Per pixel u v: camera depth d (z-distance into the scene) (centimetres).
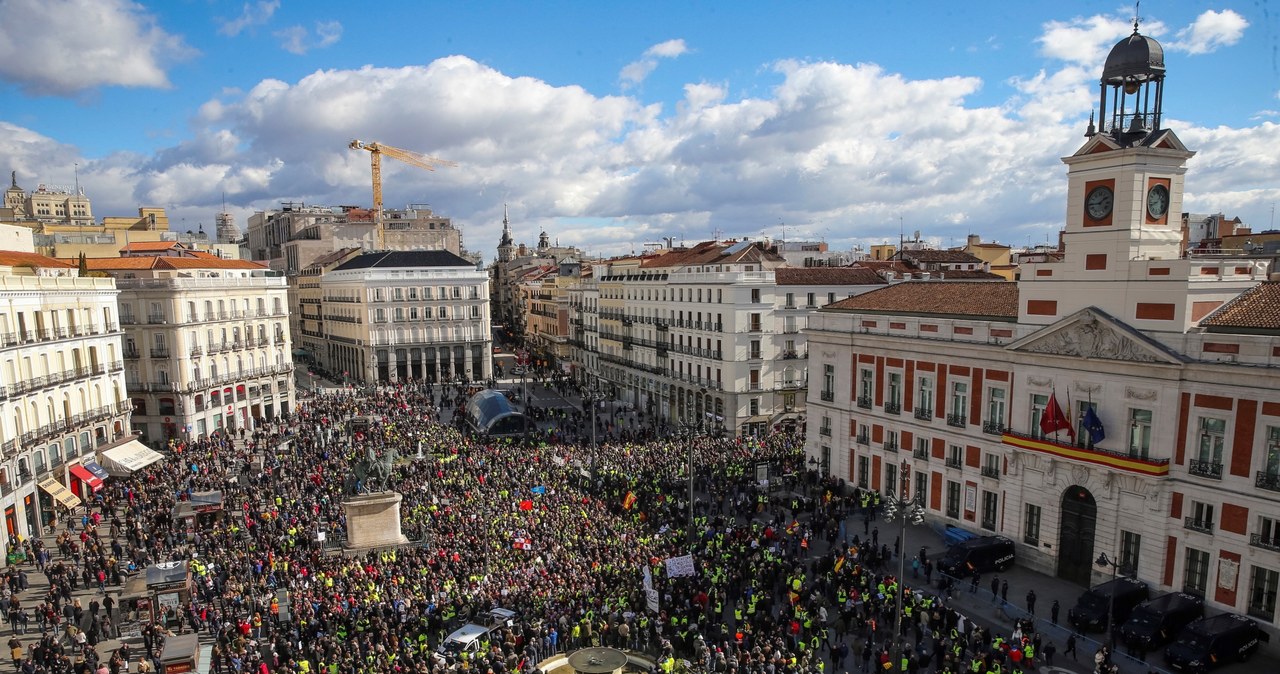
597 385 11306
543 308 15238
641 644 3394
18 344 5316
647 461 6350
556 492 5353
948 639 3516
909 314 5512
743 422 8162
